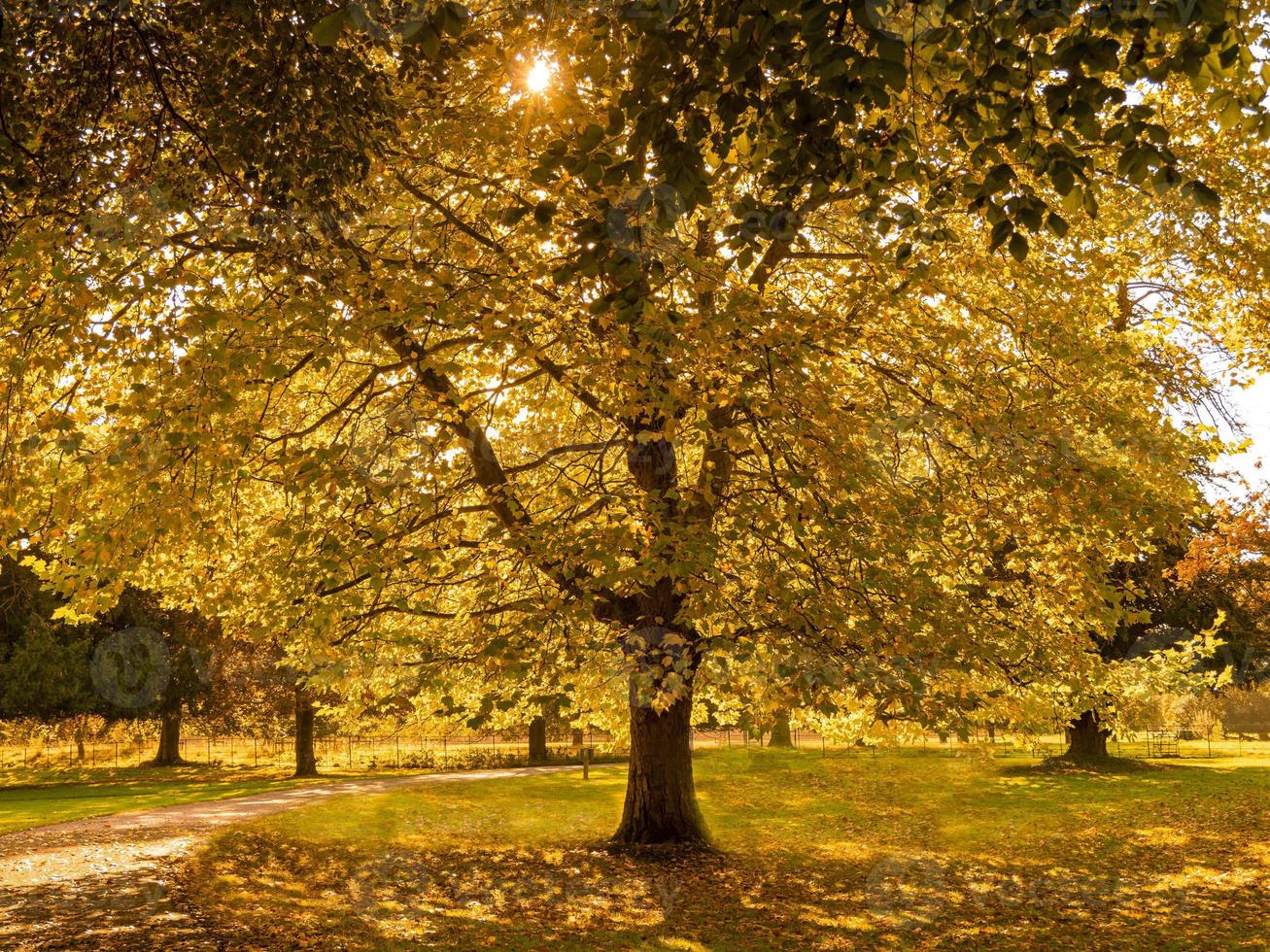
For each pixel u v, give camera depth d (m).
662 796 13.78
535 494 10.47
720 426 10.13
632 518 8.64
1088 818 17.14
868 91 4.14
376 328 8.25
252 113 6.99
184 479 8.05
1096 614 10.05
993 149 4.88
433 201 9.23
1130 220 10.18
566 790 23.08
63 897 10.52
